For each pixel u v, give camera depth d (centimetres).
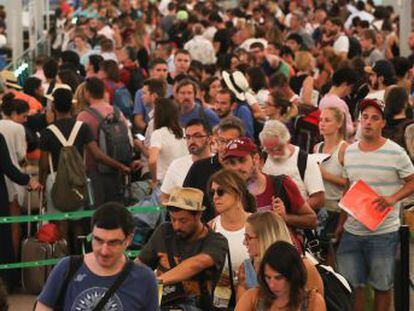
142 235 2062
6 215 2173
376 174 1812
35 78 2888
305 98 2870
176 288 1519
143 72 3828
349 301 1548
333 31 4325
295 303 1324
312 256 1695
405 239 1802
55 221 2219
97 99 2377
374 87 2547
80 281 1309
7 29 4181
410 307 2017
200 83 2914
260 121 2602
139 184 2338
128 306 1309
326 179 1961
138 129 2745
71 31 4944
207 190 1691
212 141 1898
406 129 2053
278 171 1848
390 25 4672
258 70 2814
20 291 2231
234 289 1573
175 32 4875
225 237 1558
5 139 2191
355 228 1820
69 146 2198
